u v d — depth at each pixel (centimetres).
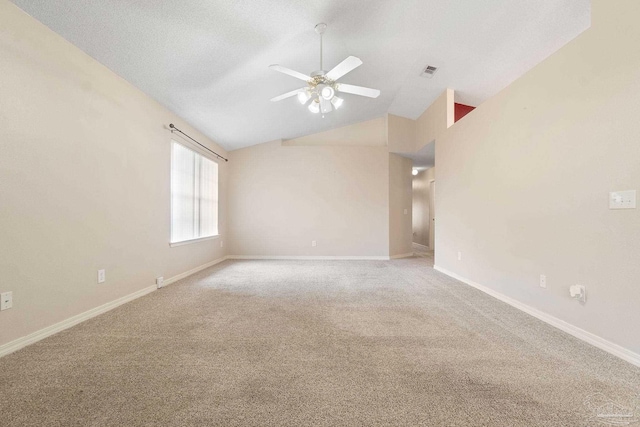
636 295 152
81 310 217
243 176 559
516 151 251
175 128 354
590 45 178
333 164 558
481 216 310
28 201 177
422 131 509
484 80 370
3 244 163
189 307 254
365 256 554
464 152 348
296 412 116
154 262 315
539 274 224
